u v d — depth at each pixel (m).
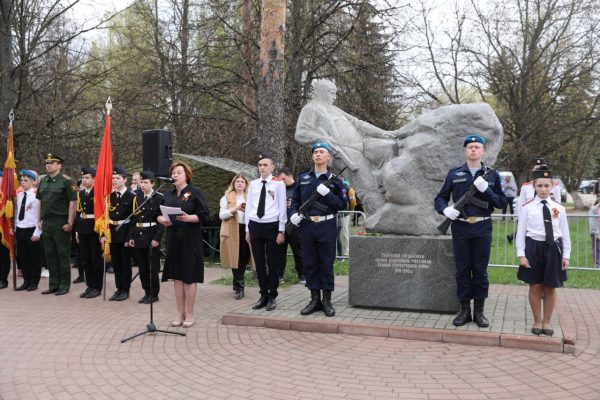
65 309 7.25
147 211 7.64
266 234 6.55
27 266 8.91
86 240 8.26
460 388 4.10
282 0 10.30
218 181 11.62
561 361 4.69
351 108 15.39
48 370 4.66
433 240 6.17
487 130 6.16
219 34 16.89
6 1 14.36
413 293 6.26
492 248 11.46
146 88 16.72
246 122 16.14
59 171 8.57
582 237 11.88
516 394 3.97
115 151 17.61
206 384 4.26
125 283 8.03
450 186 5.61
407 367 4.59
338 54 15.30
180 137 17.84
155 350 5.20
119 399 3.98
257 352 5.09
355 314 6.16
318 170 6.23
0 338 5.72
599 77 18.53
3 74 14.39
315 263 6.23
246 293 8.30
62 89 16.41
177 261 6.04
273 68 10.24
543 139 19.27
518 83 19.48
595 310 6.82
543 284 5.13
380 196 7.00
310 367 4.63
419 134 6.54
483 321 5.52
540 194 5.19
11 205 8.82
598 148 25.95
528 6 19.11
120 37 21.86
